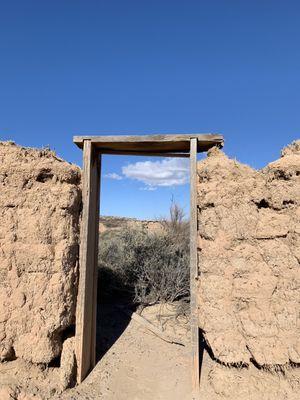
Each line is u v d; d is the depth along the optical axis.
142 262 3.82
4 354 2.20
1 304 2.21
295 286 2.11
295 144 2.30
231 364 2.15
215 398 2.11
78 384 2.30
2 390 2.09
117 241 4.77
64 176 2.34
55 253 2.26
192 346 2.25
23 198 2.28
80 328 2.34
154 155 2.74
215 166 2.29
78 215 2.42
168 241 4.39
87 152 2.47
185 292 3.58
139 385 2.37
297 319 2.09
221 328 2.15
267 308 2.12
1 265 2.23
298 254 2.12
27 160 2.33
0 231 2.25
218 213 2.23
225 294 2.18
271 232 2.16
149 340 2.89
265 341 2.10
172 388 2.30
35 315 2.21
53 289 2.22
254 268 2.16
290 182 2.18
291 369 2.10
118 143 2.51
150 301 3.53
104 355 2.67
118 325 3.14
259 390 2.05
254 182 2.23
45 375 2.24
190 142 2.40
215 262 2.21
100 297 3.67
